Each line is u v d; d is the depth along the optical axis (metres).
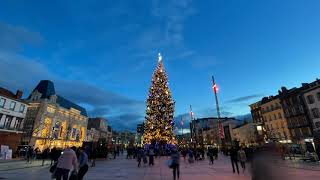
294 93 55.31
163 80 50.25
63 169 8.37
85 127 101.81
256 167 4.14
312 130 49.28
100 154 38.88
